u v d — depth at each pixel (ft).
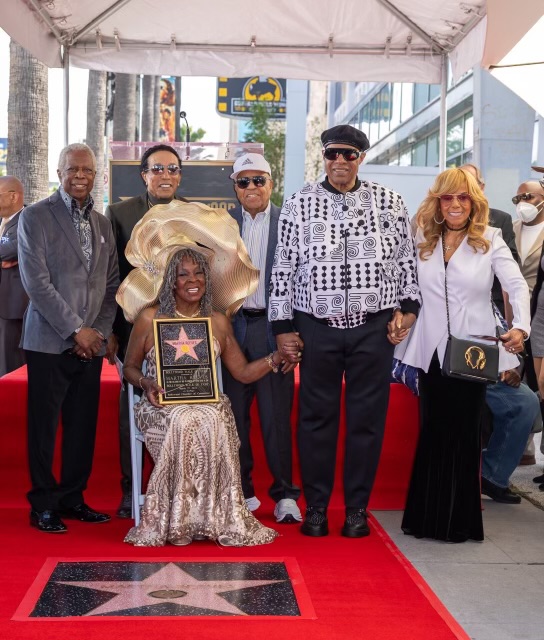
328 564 14.24
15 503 17.87
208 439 15.30
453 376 15.01
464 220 15.61
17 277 22.47
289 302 15.76
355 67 25.16
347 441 15.94
